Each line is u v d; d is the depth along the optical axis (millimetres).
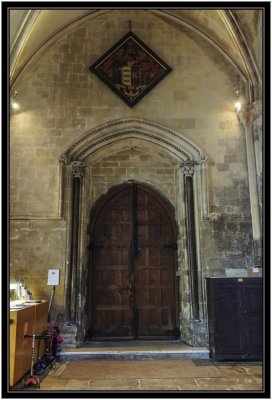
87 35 10453
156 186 10672
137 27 10539
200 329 9117
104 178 10656
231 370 7387
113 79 10188
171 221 10578
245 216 9695
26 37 8891
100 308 10070
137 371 7312
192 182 9977
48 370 7359
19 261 9312
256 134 9688
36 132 9914
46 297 9188
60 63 10273
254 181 9609
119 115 10062
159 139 10094
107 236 10438
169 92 10234
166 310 10141
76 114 10039
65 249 9422
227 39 9898
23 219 9469
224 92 10297
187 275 9688
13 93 9820
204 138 10023
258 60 9555
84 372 7227
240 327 8117
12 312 6125
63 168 9750
